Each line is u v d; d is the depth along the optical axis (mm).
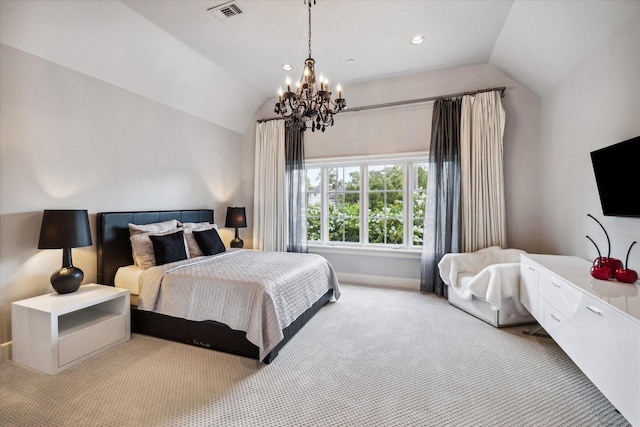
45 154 2393
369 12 2531
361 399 1715
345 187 4387
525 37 2658
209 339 2299
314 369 2033
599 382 1448
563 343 1826
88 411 1607
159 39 2889
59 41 2365
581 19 2104
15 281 2221
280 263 2910
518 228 3424
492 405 1661
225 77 3818
